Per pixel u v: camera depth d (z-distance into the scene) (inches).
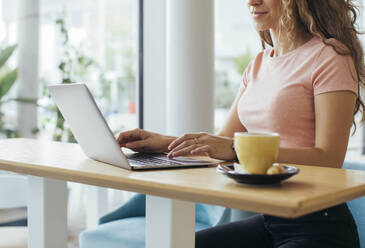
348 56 50.7
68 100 43.1
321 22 54.0
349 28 54.7
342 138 48.0
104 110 132.5
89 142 43.4
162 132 133.0
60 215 54.6
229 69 158.6
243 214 77.0
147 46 131.8
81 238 68.9
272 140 32.3
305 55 53.4
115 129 133.7
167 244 37.8
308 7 54.0
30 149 54.1
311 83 51.9
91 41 130.3
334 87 48.9
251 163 32.6
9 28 118.6
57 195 54.2
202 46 108.8
